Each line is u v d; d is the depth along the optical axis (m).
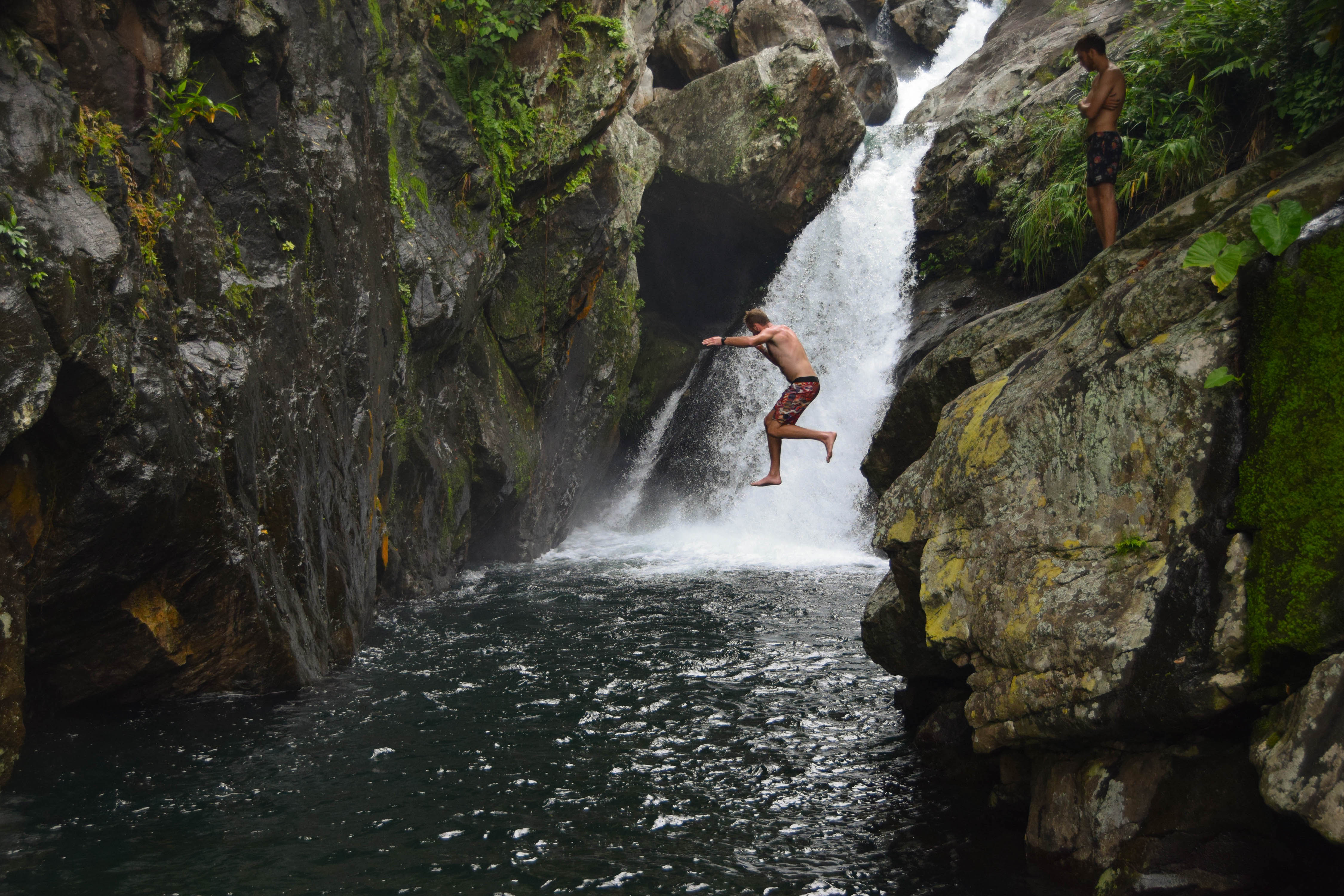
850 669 8.15
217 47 7.06
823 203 18.52
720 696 7.38
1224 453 3.89
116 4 6.18
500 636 9.30
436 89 10.62
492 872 4.54
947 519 5.04
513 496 13.08
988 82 17.66
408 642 9.05
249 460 6.95
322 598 8.07
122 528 5.91
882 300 17.44
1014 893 4.21
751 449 17.30
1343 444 3.50
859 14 24.19
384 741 6.35
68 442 5.55
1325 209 4.06
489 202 11.45
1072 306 5.45
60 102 5.56
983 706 4.63
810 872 4.52
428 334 10.29
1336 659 3.23
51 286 5.12
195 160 6.99
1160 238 5.08
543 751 6.18
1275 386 3.79
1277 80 10.85
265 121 7.43
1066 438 4.47
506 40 11.62
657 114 17.58
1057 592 4.27
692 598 11.21
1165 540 3.98
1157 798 3.88
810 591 11.63
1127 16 16.12
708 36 19.34
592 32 11.96
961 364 6.10
